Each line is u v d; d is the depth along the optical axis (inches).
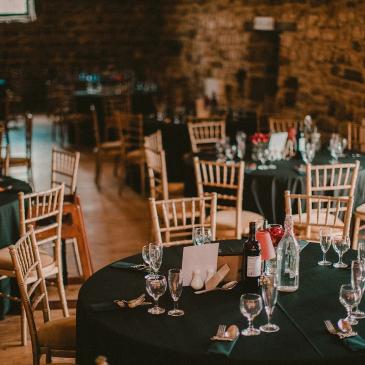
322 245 131.7
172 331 101.8
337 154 233.0
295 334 100.5
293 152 240.2
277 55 354.6
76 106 429.4
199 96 454.3
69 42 522.3
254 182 211.6
